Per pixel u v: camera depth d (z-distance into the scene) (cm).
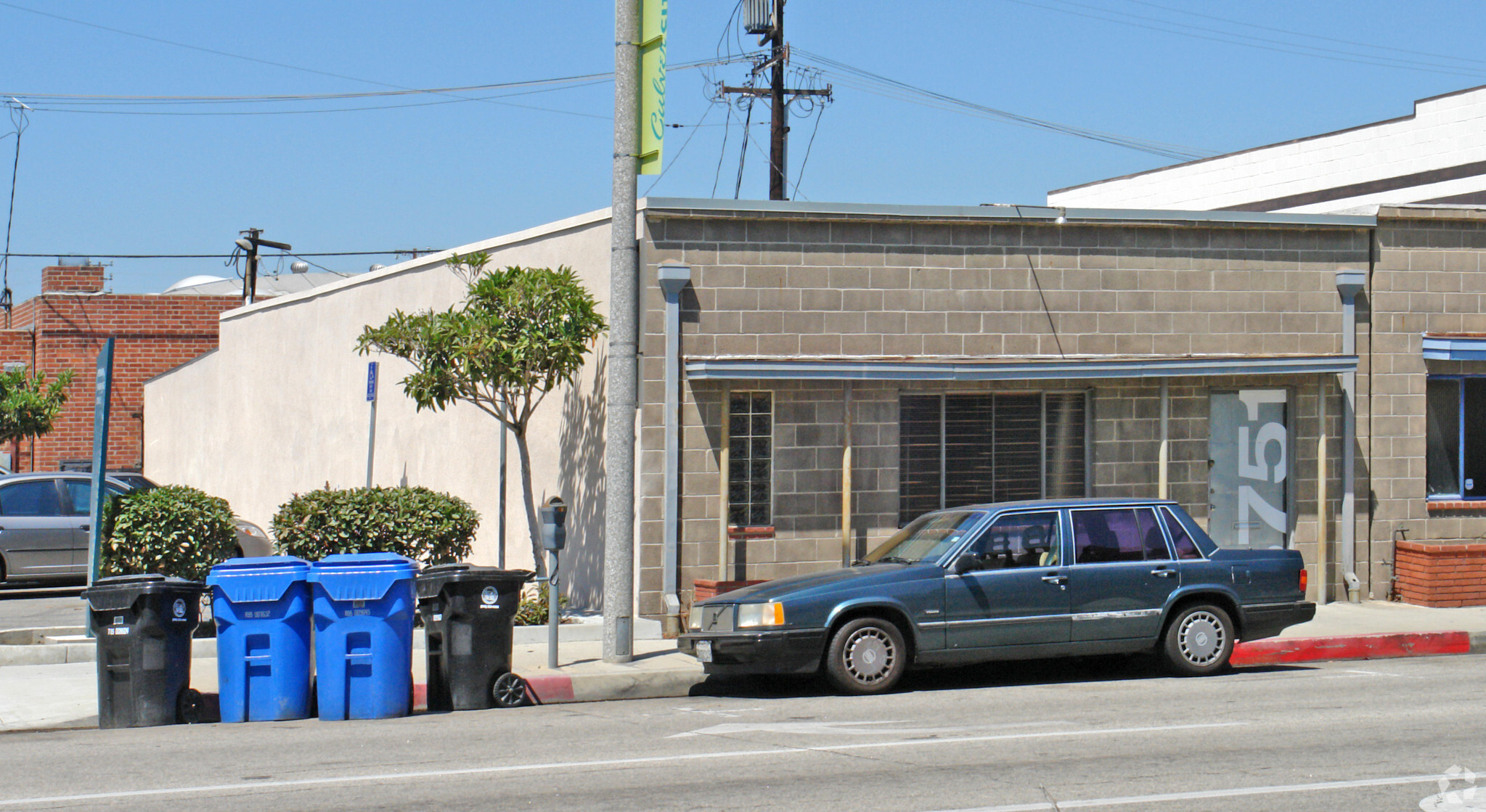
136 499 1346
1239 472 1582
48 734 998
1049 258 1539
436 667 1100
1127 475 1554
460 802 731
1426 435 1638
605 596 1226
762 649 1081
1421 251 1630
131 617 1016
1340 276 1600
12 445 3644
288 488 2380
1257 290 1591
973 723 955
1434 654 1358
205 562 1361
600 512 1492
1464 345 1602
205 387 2870
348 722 1021
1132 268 1560
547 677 1141
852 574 1137
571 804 721
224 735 966
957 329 1512
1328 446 1600
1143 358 1520
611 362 1231
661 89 1232
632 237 1226
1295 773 773
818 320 1473
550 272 1427
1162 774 772
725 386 1434
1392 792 724
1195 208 3062
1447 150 2523
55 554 1823
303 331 2339
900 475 1508
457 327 1388
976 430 1530
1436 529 1631
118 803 738
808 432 1472
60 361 3556
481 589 1089
